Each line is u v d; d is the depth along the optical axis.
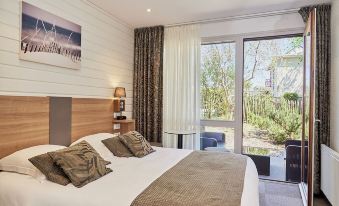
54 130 2.74
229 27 3.94
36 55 2.52
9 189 1.86
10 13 2.28
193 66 4.08
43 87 2.64
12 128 2.28
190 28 4.09
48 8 2.67
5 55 2.25
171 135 4.23
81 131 3.15
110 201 1.62
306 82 3.22
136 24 4.21
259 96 3.92
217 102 4.12
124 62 4.17
